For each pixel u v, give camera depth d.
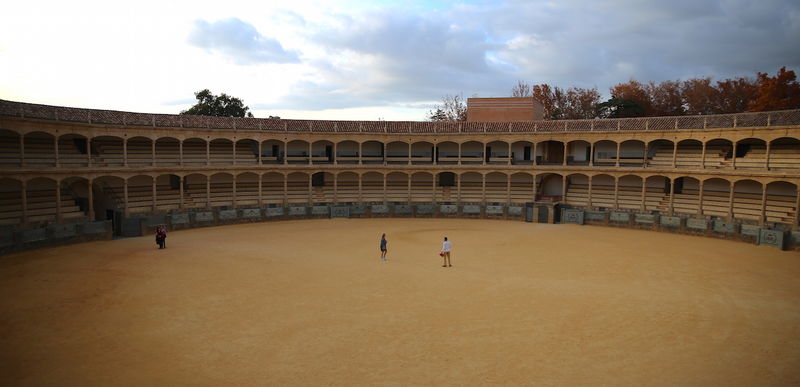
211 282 31.89
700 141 61.81
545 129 66.94
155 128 56.19
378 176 75.19
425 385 18.16
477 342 22.16
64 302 27.61
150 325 24.17
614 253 42.59
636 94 107.31
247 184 69.06
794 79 82.31
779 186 54.53
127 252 41.50
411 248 44.59
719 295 29.64
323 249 43.62
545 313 26.06
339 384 18.22
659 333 23.33
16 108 46.16
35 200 50.00
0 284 31.25
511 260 39.50
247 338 22.56
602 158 69.50
